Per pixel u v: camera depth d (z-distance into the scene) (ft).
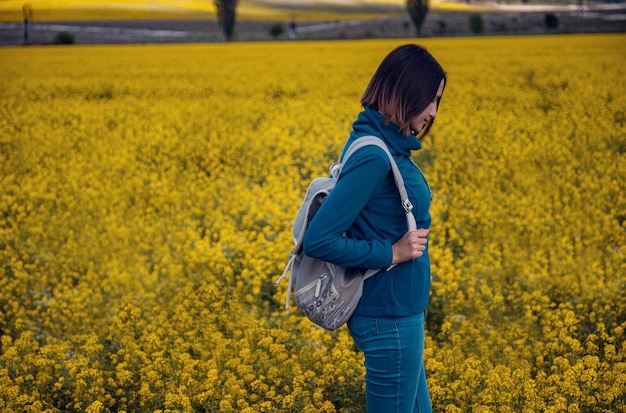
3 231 25.44
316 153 35.60
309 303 9.06
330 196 8.57
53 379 14.62
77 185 31.07
